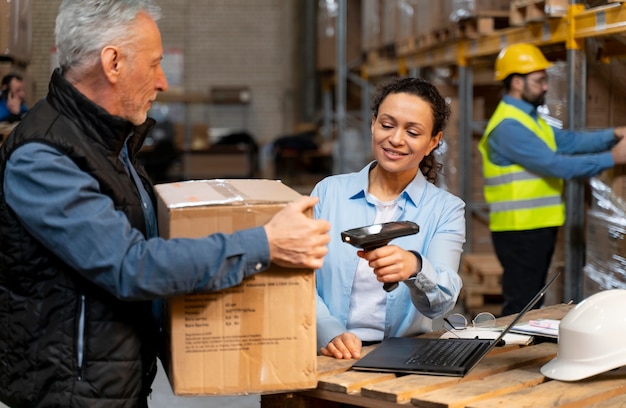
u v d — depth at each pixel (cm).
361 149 1277
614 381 245
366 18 1148
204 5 1820
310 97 1825
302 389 234
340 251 294
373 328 294
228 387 230
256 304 230
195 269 217
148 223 251
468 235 770
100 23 224
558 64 575
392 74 1095
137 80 230
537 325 305
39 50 586
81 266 218
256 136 1841
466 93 758
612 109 516
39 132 222
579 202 533
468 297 675
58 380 227
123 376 230
